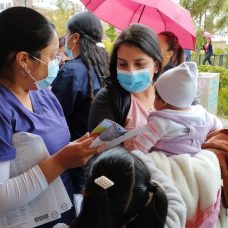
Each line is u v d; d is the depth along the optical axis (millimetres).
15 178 1033
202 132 1385
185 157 1271
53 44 1111
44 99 1264
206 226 1244
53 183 1143
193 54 4215
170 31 2117
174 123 1312
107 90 1511
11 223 1091
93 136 1086
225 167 1355
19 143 1062
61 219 1267
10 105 1088
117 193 862
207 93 3121
